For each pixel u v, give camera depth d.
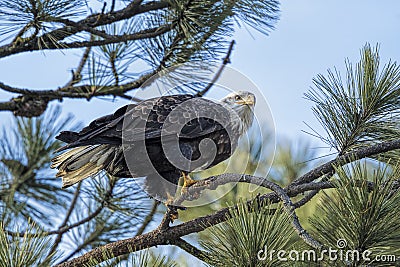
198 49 10.82
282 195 7.52
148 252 7.16
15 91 12.02
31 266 7.21
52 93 12.20
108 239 12.58
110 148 9.35
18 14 10.52
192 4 10.71
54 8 10.52
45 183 13.47
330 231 6.80
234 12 10.67
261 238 6.46
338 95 8.98
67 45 11.30
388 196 6.63
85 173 9.58
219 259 6.58
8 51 11.38
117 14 11.49
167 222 8.37
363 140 8.95
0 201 13.16
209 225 8.23
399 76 8.91
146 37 11.25
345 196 6.62
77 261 8.57
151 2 11.68
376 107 8.85
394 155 8.71
